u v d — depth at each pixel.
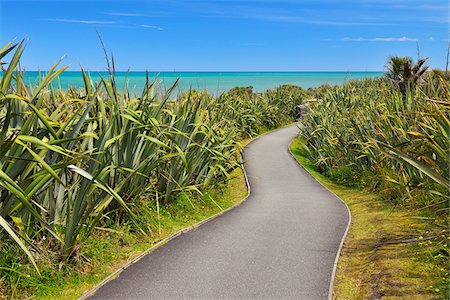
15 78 4.95
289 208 9.94
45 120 4.53
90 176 5.07
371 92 19.67
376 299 4.95
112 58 6.46
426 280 5.09
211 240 7.35
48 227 4.79
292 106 31.03
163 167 8.70
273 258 6.50
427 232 6.68
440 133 6.65
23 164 4.93
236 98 24.56
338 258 6.53
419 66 17.47
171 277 5.73
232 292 5.32
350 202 10.61
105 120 6.19
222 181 11.68
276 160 16.88
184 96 10.40
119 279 5.62
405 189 8.72
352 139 13.86
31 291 4.93
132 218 7.03
